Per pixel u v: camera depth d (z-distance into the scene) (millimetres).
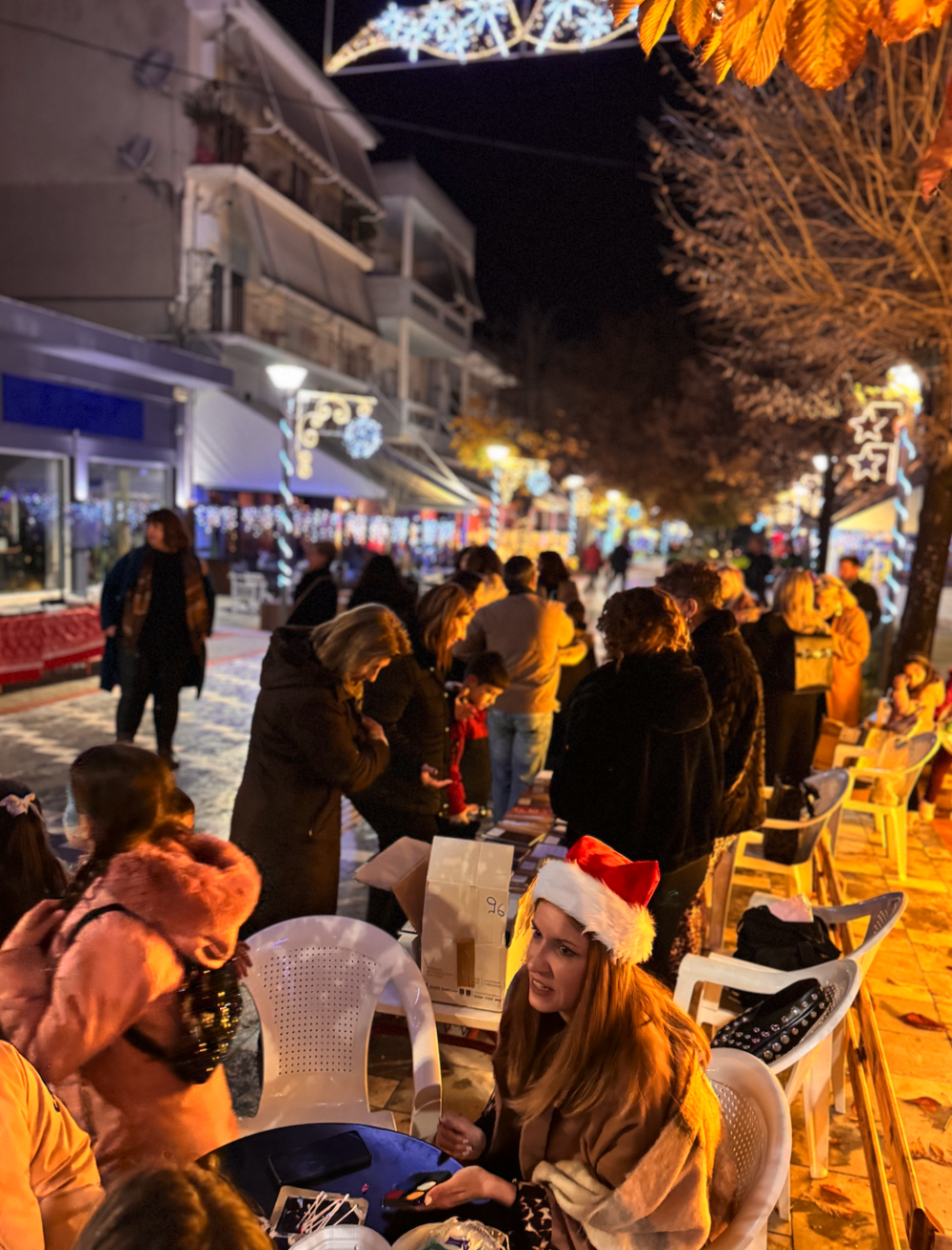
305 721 3332
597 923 1744
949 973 4785
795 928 3654
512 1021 1991
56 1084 2010
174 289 21828
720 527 34281
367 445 20109
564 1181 1787
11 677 10664
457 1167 2035
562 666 7246
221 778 7730
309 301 25891
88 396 15477
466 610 4645
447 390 40562
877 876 6207
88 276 22234
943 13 1482
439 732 4480
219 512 21719
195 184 21922
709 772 3363
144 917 1972
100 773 2088
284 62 25234
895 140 7461
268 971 2867
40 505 14734
